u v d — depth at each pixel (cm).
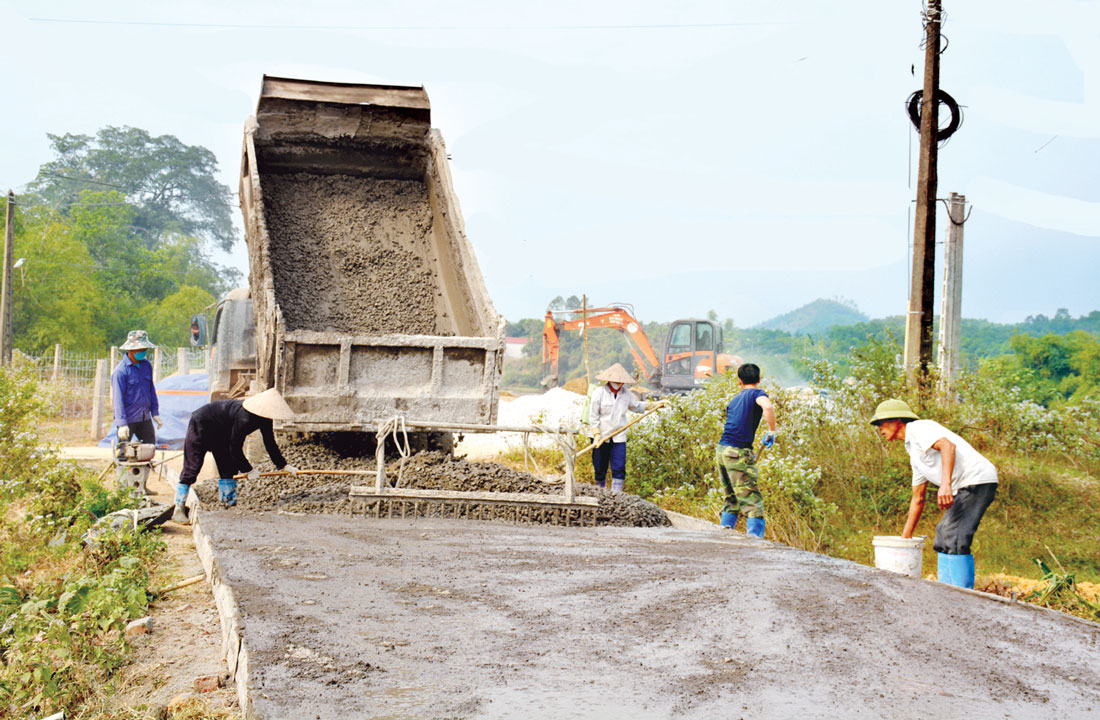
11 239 3155
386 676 329
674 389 3103
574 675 337
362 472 750
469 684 323
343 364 777
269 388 802
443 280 1000
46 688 380
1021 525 949
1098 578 839
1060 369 3200
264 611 404
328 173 1081
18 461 810
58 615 434
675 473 1095
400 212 1067
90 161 8969
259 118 1031
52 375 2361
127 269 6575
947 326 1477
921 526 973
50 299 4403
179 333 5778
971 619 441
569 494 721
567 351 7638
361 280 984
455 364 805
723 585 488
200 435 735
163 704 382
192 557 665
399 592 452
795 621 421
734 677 340
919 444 616
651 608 436
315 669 332
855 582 511
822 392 1202
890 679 347
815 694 326
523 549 581
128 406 1014
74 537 659
